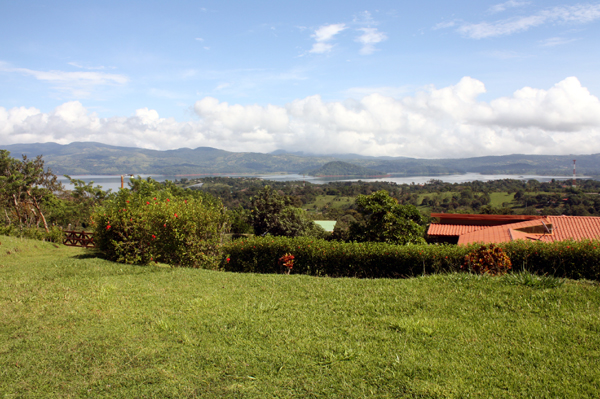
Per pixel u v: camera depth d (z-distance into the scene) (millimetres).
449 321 4211
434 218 16219
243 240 9586
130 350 3729
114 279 6820
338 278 6863
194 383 3137
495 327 3979
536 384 2895
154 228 9055
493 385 2928
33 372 3320
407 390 2914
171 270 7914
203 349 3732
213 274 7480
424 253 7445
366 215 11820
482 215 15430
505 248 7055
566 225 12516
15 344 3846
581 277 6367
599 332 3686
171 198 10711
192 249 9086
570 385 2857
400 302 4965
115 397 2961
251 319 4508
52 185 28547
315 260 8281
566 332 3744
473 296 5023
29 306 5055
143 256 8844
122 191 11148
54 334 4105
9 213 24219
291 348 3711
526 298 4789
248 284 6430
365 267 7902
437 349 3564
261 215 25750
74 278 6844
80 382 3168
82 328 4281
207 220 9398
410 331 3994
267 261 8844
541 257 6703
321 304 5074
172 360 3529
